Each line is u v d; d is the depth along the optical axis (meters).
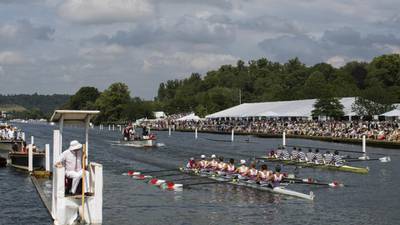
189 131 155.00
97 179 24.78
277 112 130.12
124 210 31.02
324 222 27.86
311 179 42.28
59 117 28.39
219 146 88.69
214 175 44.94
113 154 73.56
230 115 147.75
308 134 104.00
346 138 89.69
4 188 38.97
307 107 124.25
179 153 74.81
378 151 73.00
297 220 28.30
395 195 35.91
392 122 93.06
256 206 32.09
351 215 29.56
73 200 24.91
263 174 38.66
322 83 176.00
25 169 49.03
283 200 34.06
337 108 111.25
